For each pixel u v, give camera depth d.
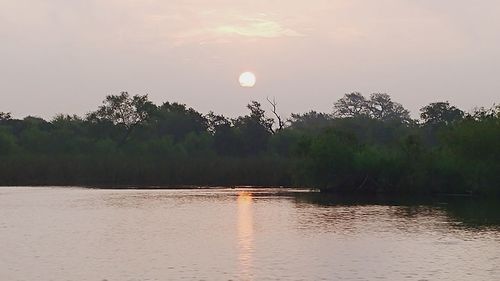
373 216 63.94
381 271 35.22
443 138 102.50
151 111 175.38
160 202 81.88
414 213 67.00
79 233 51.25
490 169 93.56
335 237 48.34
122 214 66.31
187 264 37.59
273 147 159.25
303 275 34.34
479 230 52.16
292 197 92.94
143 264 37.72
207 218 62.28
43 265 37.53
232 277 34.00
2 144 151.75
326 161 104.38
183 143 167.75
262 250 42.44
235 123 178.00
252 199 87.81
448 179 100.12
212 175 126.00
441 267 36.16
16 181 126.50
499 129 93.88
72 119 186.25
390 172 102.81
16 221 59.75
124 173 127.12
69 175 128.38
